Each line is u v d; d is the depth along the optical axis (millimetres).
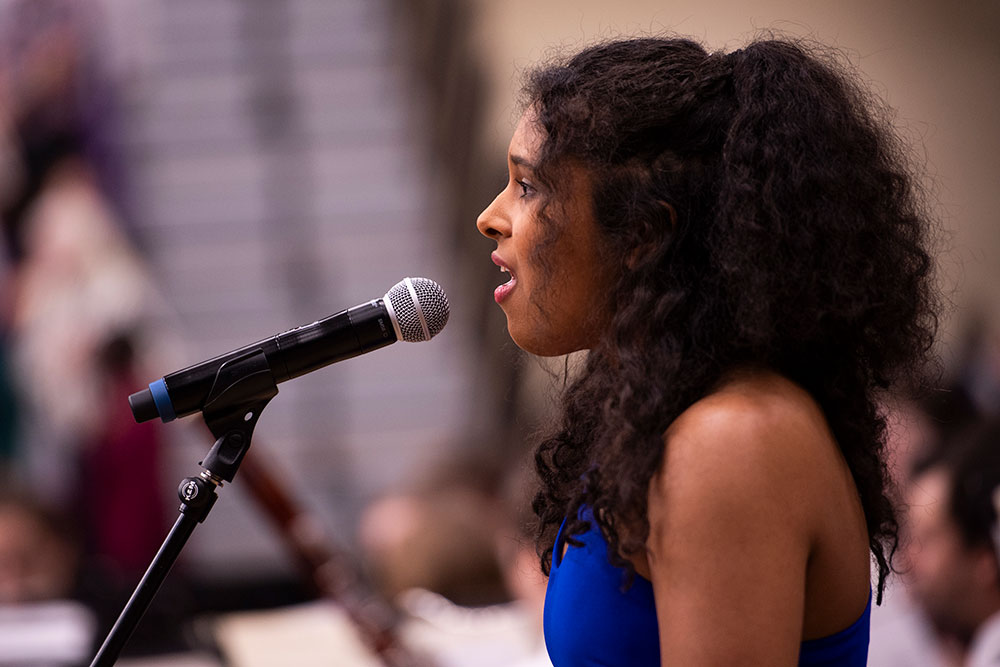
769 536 1959
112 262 9773
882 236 2223
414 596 5238
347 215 11938
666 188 2186
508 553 5172
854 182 2172
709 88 2230
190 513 2406
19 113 10328
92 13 10945
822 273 2137
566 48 2668
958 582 4367
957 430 4504
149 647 5344
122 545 8852
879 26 11750
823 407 2244
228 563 9344
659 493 2023
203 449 9727
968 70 11727
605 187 2203
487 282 10711
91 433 9000
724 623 1940
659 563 2018
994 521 4285
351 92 12461
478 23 11617
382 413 11102
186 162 11914
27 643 5176
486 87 11297
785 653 1947
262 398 2447
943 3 11820
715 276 2158
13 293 9711
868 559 2248
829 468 2070
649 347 2150
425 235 11852
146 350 9547
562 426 2514
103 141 10961
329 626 5461
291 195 11953
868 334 2252
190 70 12266
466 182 11180
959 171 11500
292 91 12359
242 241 11750
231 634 5414
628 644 2119
